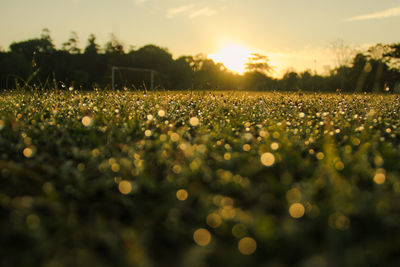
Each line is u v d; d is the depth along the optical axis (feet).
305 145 8.53
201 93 22.67
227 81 92.99
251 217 4.40
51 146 7.72
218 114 14.03
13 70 133.08
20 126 9.41
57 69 136.87
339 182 5.37
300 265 3.51
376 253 3.59
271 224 4.01
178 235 4.25
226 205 4.97
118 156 6.91
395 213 4.55
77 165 6.84
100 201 5.24
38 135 8.68
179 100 18.11
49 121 10.48
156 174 6.43
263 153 7.05
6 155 6.91
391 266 3.46
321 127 11.39
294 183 5.74
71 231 4.12
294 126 11.73
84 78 141.18
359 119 12.64
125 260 3.56
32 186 5.58
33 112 12.69
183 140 8.37
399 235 3.93
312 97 22.81
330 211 4.42
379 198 4.79
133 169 6.29
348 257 3.49
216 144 8.31
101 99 16.79
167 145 7.42
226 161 6.54
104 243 3.95
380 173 5.78
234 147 7.99
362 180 6.01
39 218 4.41
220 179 5.80
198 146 7.44
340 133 10.30
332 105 17.83
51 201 4.85
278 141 8.36
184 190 5.31
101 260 3.69
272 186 5.32
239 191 5.31
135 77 78.64
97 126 9.85
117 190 5.65
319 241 4.04
